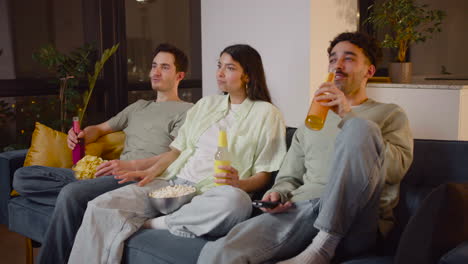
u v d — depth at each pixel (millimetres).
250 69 2121
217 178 1854
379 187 1518
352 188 1478
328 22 3248
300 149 1902
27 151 2594
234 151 2025
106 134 2674
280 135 2049
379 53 1857
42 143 2531
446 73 4578
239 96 2164
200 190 2025
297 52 3213
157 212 2025
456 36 4578
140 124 2545
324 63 3260
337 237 1480
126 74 4344
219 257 1480
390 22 3533
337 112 1621
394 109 1731
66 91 3752
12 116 3746
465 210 1229
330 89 1586
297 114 3281
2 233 3203
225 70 2113
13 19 3707
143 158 2441
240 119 2088
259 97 2135
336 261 1556
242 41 3541
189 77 4883
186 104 2551
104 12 4160
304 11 3137
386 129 1707
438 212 1226
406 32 3402
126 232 1798
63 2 3990
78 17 4090
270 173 2039
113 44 4238
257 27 3432
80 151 2473
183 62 2652
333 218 1467
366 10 4016
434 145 1701
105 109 4270
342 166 1490
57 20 3965
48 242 2004
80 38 4117
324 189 1680
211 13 3732
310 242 1635
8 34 3684
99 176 2217
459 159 1641
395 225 1648
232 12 3572
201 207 1730
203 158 2107
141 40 4480
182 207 1811
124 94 4348
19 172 2291
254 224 1593
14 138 3775
